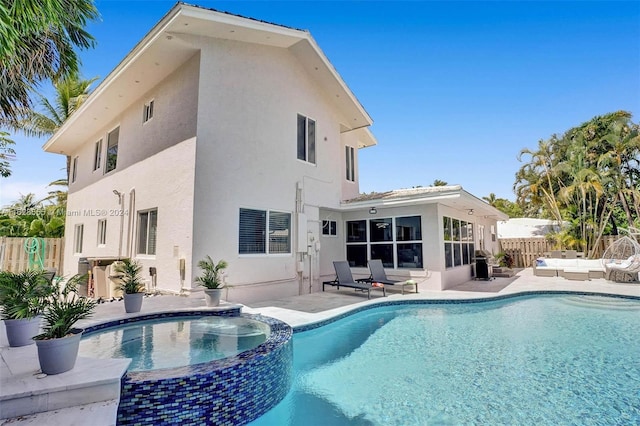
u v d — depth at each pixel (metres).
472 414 4.10
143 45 8.73
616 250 15.09
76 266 14.46
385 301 9.66
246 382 3.97
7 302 4.19
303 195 11.27
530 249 21.62
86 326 5.47
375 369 5.55
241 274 9.08
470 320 8.57
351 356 6.14
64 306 3.74
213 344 5.02
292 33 9.84
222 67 9.20
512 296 11.01
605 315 9.04
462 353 6.25
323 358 6.05
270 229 10.07
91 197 13.89
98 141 13.91
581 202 21.38
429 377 5.21
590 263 15.52
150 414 3.44
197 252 8.23
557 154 23.31
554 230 23.62
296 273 10.78
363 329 7.82
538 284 13.32
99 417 2.95
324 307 8.71
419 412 4.17
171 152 9.23
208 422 3.64
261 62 10.19
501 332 7.56
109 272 9.32
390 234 12.63
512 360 5.87
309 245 11.33
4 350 4.09
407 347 6.61
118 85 10.38
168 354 4.57
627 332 7.50
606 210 22.16
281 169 10.55
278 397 4.46
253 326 6.02
